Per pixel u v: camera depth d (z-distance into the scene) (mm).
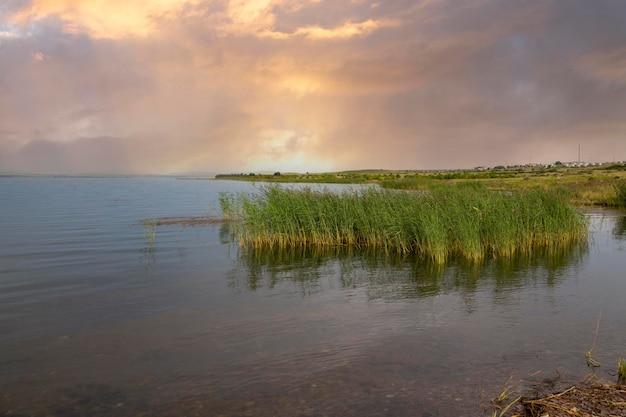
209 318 11141
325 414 6492
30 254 19625
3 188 92188
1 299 12859
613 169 119250
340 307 12008
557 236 21219
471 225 18891
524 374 7711
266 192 24109
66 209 41812
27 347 9336
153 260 18516
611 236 24344
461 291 13531
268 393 7207
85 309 11914
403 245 20188
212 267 17250
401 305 12141
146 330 10320
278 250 21047
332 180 101625
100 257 19062
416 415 6379
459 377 7633
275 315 11344
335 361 8445
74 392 7371
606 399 6566
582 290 13484
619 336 9555
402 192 24078
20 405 6953
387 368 8070
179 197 62094
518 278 15133
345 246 22016
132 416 6578
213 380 7730
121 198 59625
